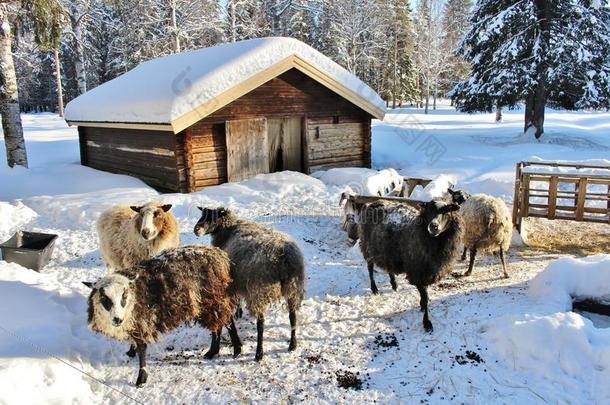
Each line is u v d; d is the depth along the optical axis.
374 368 4.84
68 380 4.47
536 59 21.89
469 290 6.62
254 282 4.92
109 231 6.34
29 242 7.90
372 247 6.28
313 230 9.37
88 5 29.61
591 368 4.48
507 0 23.19
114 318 4.17
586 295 5.96
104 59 42.69
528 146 20.50
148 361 5.07
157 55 31.44
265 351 5.23
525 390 4.35
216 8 34.69
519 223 8.88
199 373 4.84
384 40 48.16
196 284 4.71
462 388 4.43
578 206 8.50
